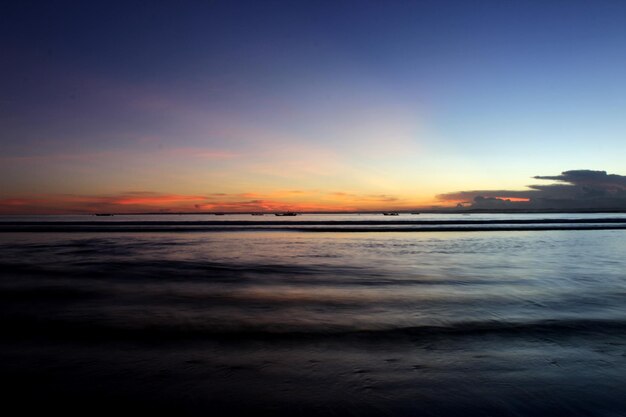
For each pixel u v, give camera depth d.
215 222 83.25
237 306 10.41
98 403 4.94
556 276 15.42
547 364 6.28
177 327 8.41
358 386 5.43
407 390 5.31
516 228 53.47
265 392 5.24
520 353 6.80
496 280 14.52
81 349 6.98
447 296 11.68
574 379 5.69
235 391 5.27
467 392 5.26
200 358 6.53
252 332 8.05
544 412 4.72
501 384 5.51
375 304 10.65
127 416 4.63
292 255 22.75
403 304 10.65
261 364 6.25
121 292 12.23
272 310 9.98
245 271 16.56
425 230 50.03
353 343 7.35
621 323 8.73
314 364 6.26
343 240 34.44
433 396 5.14
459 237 38.09
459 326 8.50
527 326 8.49
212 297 11.53
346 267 17.81
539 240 34.31
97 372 5.91
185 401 4.98
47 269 16.88
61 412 4.72
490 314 9.55
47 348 7.04
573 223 70.19
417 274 15.88
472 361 6.41
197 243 31.11
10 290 12.51
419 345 7.23
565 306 10.40
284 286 13.31
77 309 10.02
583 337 7.71
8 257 21.30
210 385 5.46
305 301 11.02
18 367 6.12
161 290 12.58
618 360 6.46
